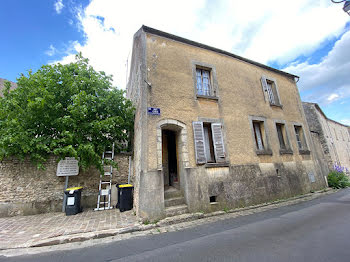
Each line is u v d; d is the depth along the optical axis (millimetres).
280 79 9930
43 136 5922
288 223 4473
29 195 6105
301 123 9758
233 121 7129
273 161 7684
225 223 4730
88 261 2947
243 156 6891
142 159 5090
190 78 6656
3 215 5680
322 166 10414
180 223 4824
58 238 3801
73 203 5855
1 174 5961
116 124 7184
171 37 6738
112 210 6312
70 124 5906
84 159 6102
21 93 5777
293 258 2721
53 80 6023
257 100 8258
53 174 6535
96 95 7082
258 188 6805
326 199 7176
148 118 5488
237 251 3045
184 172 5676
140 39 6414
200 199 5562
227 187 6152
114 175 7348
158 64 6184
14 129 5312
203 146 6109
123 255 3115
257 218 5082
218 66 7555
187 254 3027
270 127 8219
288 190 7621
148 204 4816
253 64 8898
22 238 3932
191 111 6316
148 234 4125
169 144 8078
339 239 3322
